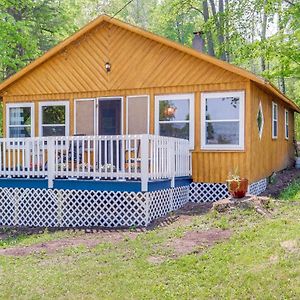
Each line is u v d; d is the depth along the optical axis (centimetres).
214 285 590
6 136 1522
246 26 2398
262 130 1411
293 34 2069
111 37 1380
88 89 1405
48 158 1120
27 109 1497
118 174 1043
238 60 2225
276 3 2172
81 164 1153
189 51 1250
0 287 621
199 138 1268
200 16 3925
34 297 580
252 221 898
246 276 600
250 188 1223
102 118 1388
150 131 1323
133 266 689
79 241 909
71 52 1428
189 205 1209
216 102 1250
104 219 1071
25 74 1485
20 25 2264
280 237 742
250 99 1220
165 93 1307
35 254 816
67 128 1433
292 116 2325
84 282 627
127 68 1357
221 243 770
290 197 1264
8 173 1175
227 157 1239
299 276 580
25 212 1162
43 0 2652
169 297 561
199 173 1270
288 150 2145
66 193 1111
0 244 938
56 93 1450
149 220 1030
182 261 691
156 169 1065
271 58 2177
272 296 538
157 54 1319
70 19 2889
